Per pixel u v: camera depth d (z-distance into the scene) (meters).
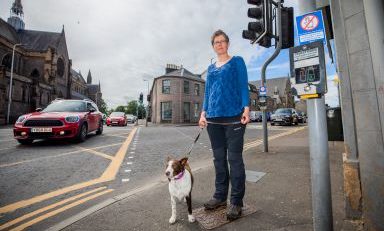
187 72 38.66
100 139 10.70
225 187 3.03
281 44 5.13
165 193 3.60
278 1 5.05
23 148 7.95
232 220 2.67
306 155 6.22
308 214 2.76
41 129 8.06
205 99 3.14
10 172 5.01
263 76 6.82
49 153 7.07
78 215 2.91
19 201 3.51
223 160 3.01
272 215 2.76
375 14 2.16
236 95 2.82
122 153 7.23
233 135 2.79
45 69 45.09
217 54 3.09
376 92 2.16
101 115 13.01
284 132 15.00
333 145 7.35
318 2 3.37
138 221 2.74
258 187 3.72
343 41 2.59
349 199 2.54
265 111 6.88
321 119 1.79
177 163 2.67
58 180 4.50
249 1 5.08
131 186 4.18
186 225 2.63
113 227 2.62
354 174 2.50
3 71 27.58
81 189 4.03
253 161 5.62
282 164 5.22
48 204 3.41
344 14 2.40
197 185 3.92
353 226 2.41
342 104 2.61
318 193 1.77
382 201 2.13
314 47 1.78
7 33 44.56
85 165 5.66
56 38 51.00
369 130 2.21
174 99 34.72
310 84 1.77
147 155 6.98
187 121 35.91
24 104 32.28
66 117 8.57
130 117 43.62
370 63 2.21
